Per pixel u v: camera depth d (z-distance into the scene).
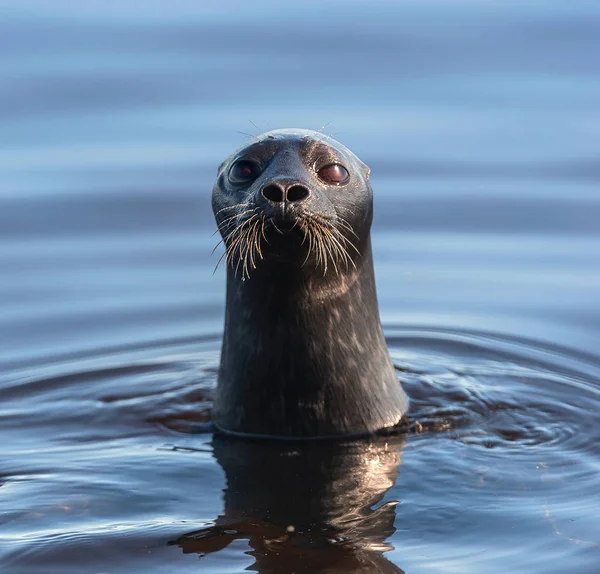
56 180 56.97
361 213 29.69
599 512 25.81
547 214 52.81
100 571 23.42
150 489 27.72
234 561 23.84
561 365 38.09
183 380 36.75
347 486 27.81
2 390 35.84
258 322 30.27
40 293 44.94
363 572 23.25
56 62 76.00
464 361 38.81
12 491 27.53
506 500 26.73
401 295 45.53
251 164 28.97
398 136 62.09
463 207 53.84
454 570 23.16
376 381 31.81
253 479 28.34
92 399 34.97
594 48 80.50
